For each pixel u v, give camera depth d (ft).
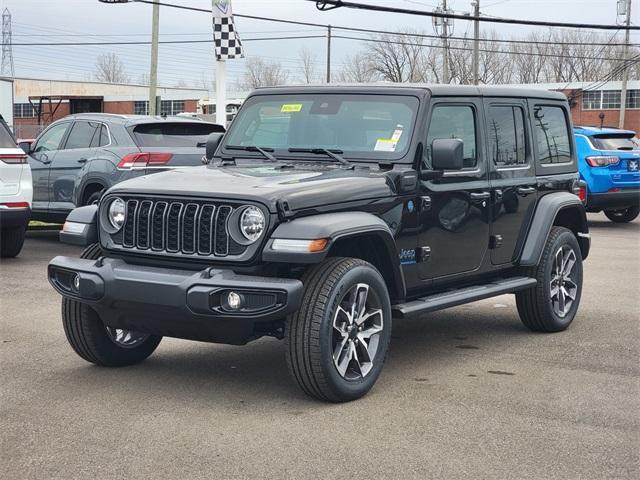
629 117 223.10
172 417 17.53
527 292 25.21
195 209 18.02
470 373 21.16
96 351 20.70
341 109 21.79
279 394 19.16
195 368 21.34
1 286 32.35
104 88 217.77
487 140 23.38
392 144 20.84
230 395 19.06
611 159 56.08
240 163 22.08
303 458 15.35
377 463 15.15
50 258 39.47
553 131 26.68
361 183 19.38
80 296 18.79
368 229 18.49
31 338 24.43
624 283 34.88
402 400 18.81
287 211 17.51
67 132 42.93
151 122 40.32
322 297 17.72
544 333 25.90
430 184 21.18
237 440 16.22
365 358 19.03
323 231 17.34
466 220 22.39
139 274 17.97
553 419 17.65
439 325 26.99
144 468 14.85
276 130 22.39
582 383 20.34
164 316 17.92
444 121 21.86
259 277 17.35
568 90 219.82
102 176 39.81
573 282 26.45
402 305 20.34
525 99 25.38
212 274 17.47
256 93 23.35
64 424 17.10
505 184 23.80
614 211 61.77
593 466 15.15
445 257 21.84
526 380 20.57
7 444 15.98
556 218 27.17
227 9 69.67
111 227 19.17
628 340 24.93
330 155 21.08
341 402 18.53
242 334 17.79
